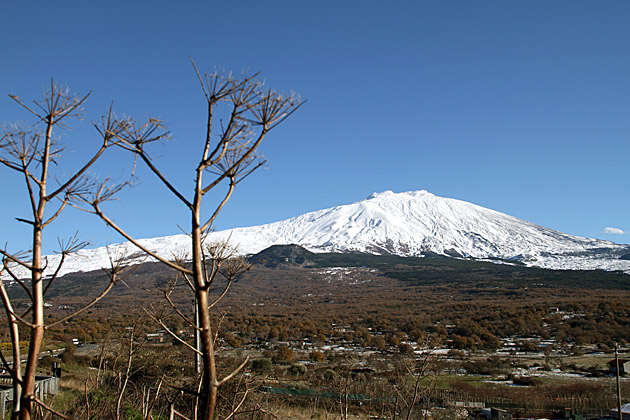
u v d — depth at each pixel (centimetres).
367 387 2392
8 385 1697
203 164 388
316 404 2234
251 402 987
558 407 2903
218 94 392
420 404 1560
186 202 384
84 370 2539
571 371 4447
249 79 396
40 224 391
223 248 456
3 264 376
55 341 3738
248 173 405
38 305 381
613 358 5047
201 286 375
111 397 1016
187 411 1052
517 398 3173
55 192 389
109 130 375
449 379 3925
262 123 399
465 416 2548
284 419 1834
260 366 3341
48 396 1758
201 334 372
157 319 515
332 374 3244
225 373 1029
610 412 2741
